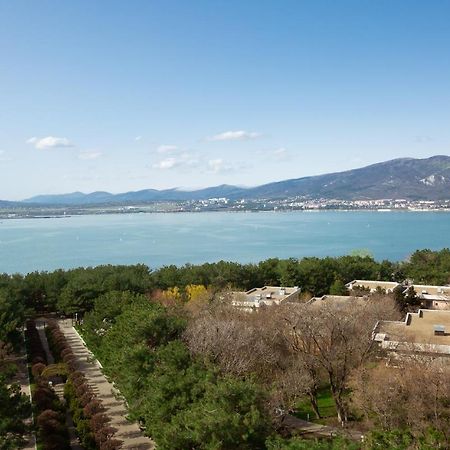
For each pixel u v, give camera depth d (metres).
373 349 54.28
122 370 50.31
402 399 41.81
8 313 80.44
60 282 111.12
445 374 41.81
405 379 42.72
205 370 45.09
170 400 41.41
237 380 40.66
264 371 55.62
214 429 34.53
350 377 51.75
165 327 57.62
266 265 122.50
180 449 36.03
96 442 45.75
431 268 122.19
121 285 107.25
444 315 65.69
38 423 47.28
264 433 35.72
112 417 54.62
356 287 101.06
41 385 58.38
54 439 45.84
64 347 77.88
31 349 80.31
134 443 47.94
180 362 47.22
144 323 56.22
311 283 113.12
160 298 98.06
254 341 56.81
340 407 51.97
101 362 69.44
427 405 40.38
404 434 33.66
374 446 32.12
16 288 103.94
